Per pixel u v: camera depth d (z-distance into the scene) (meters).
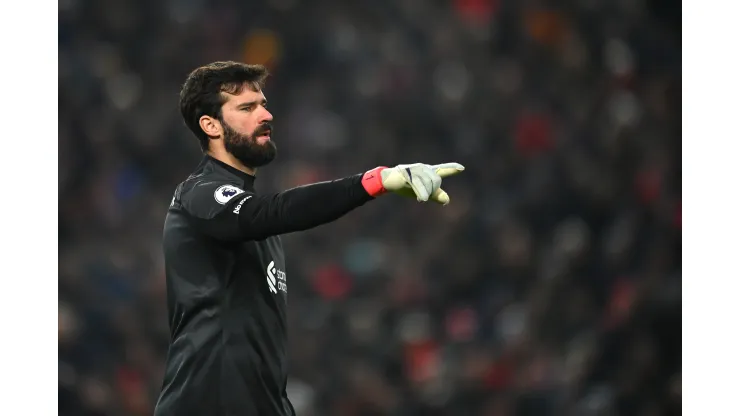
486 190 41.47
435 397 31.83
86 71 43.88
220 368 13.22
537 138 43.06
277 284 13.92
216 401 13.18
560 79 44.22
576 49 45.00
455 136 43.78
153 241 38.34
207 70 13.74
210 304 13.31
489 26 47.31
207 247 13.35
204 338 13.28
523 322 33.62
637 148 39.41
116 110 43.03
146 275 36.06
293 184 41.75
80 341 31.95
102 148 41.69
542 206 39.25
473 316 36.06
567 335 32.22
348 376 31.94
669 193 36.88
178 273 13.46
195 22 47.00
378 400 31.31
